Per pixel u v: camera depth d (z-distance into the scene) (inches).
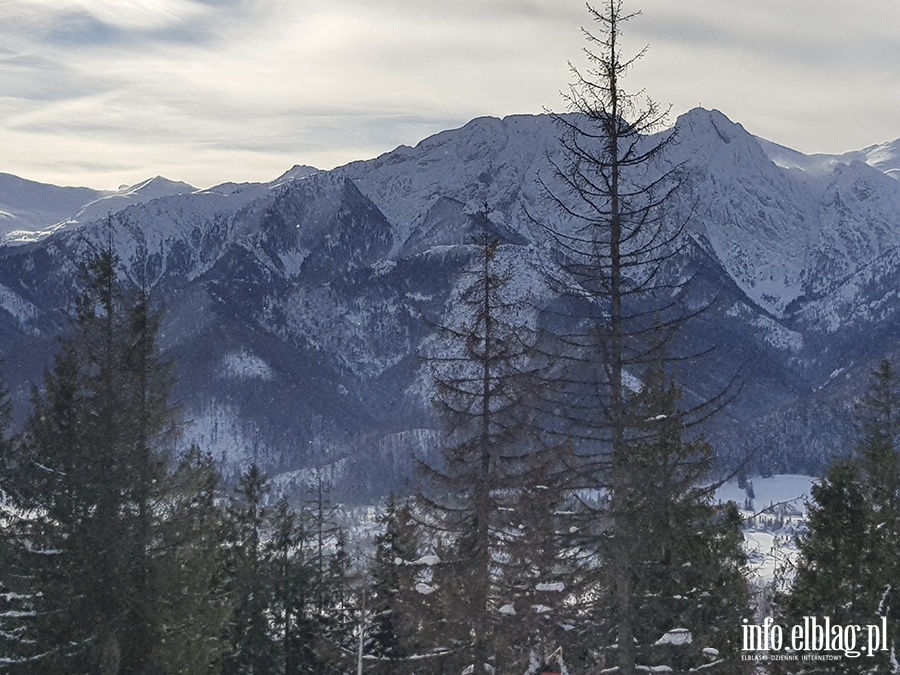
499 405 1130.0
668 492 969.5
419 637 1161.4
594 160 957.2
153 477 1376.7
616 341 965.8
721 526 1056.2
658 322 960.3
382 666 1187.9
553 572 1049.5
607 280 966.4
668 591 1031.0
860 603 1051.3
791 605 1089.4
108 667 1272.1
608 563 982.4
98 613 1298.0
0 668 1236.5
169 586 1368.1
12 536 1322.6
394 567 1181.1
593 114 949.2
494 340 1139.3
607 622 1008.9
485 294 1147.3
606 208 961.5
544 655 1077.1
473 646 1118.4
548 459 1064.8
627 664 965.8
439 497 1145.4
